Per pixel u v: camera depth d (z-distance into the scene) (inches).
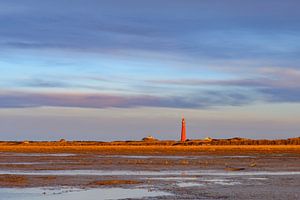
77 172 2085.4
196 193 1376.7
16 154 4136.3
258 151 4913.9
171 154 4165.8
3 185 1584.6
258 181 1692.9
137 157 3506.4
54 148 6471.5
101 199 1285.7
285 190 1434.5
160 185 1578.5
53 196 1346.0
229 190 1438.2
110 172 2084.2
